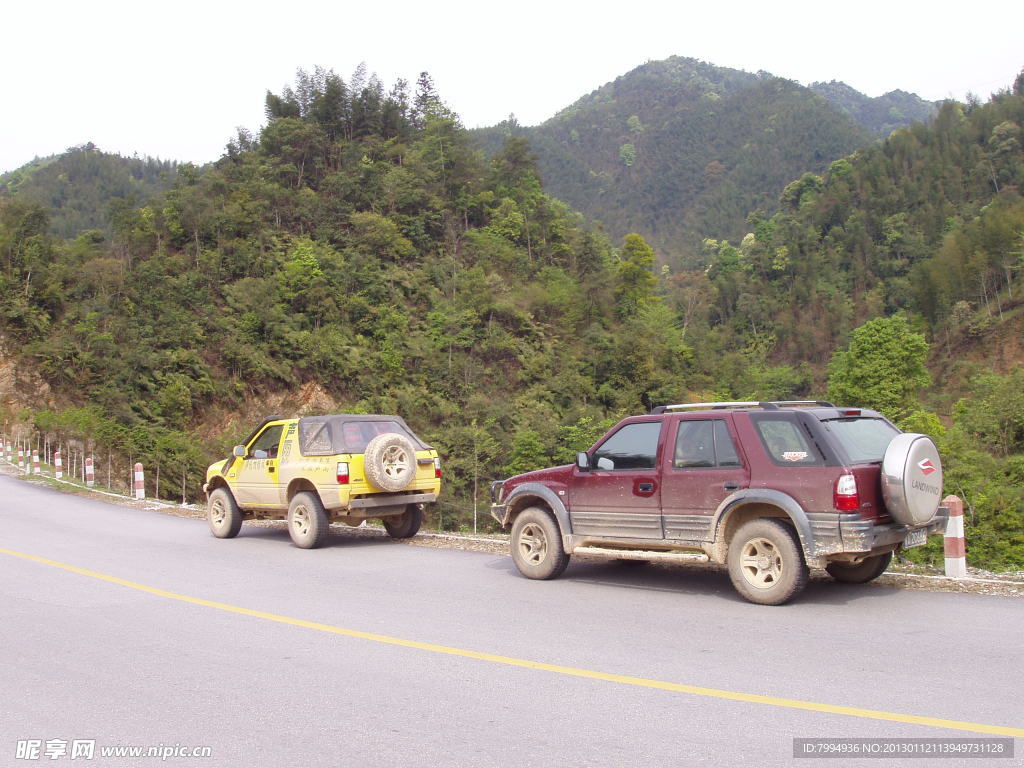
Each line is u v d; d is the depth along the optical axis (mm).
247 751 4199
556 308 79938
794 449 7273
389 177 85750
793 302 123000
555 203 109125
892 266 123688
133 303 58031
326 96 95625
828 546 6941
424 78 110000
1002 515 31656
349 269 71688
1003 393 52219
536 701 4879
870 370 64875
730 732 4254
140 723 4656
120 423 46344
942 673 5168
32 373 49344
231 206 70688
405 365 67500
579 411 66688
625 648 6035
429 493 12172
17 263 53906
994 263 93688
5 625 7102
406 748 4172
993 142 136875
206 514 16594
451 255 83375
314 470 11539
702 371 85312
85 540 12672
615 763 3877
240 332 59562
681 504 7898
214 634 6723
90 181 145500
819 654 5688
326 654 6066
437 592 8375
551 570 8883
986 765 3734
